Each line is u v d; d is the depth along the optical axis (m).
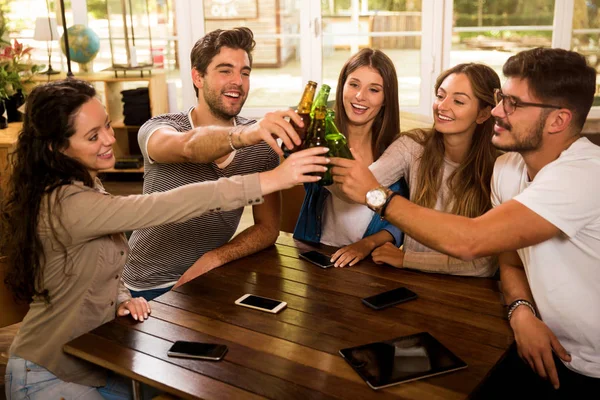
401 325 1.61
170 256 2.25
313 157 1.54
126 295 1.80
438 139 2.07
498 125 1.58
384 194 1.56
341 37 5.69
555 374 1.56
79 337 1.55
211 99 2.19
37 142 1.55
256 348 1.49
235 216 2.29
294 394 1.30
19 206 1.57
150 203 1.55
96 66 5.87
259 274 1.94
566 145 1.55
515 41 5.58
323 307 1.71
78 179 1.59
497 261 1.92
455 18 5.56
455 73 1.96
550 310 1.63
